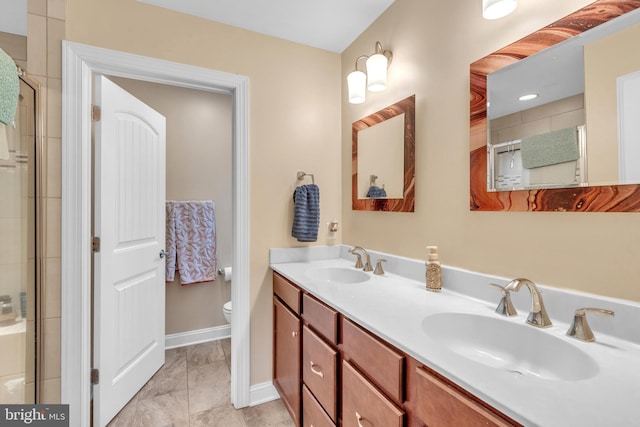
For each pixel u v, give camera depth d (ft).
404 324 2.94
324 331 3.92
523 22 3.25
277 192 6.05
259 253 5.90
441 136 4.25
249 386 5.77
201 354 7.66
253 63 5.82
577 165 2.81
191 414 5.46
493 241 3.58
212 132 8.54
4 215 4.04
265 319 5.95
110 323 5.21
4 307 4.11
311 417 4.29
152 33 5.02
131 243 5.89
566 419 1.60
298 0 5.01
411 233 4.79
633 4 2.47
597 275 2.71
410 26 4.78
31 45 4.33
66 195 4.47
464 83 3.91
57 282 4.46
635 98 2.46
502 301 3.18
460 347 3.13
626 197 2.50
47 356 4.41
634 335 2.46
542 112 3.06
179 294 8.09
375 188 5.56
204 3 5.05
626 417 1.61
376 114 5.50
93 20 4.65
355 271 5.40
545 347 2.71
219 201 8.61
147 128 6.38
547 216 3.07
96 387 4.93
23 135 4.14
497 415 1.82
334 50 6.59
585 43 2.75
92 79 5.02
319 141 6.48
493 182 3.53
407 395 2.55
